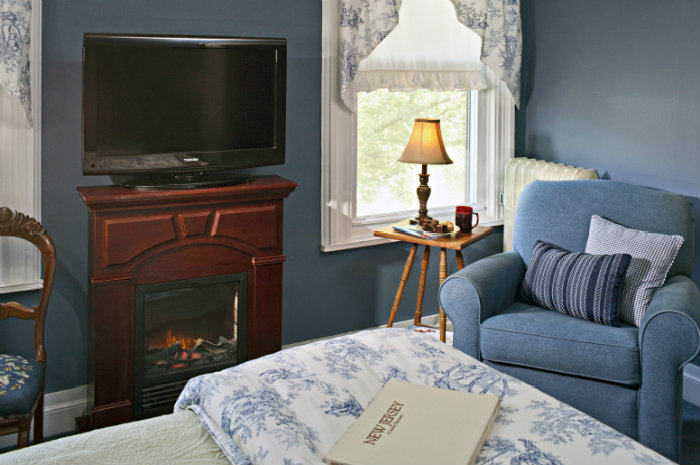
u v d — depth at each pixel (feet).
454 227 11.88
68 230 9.95
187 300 9.93
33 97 9.33
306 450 5.02
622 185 10.78
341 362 6.52
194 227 9.53
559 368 9.07
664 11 11.35
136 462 5.05
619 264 9.44
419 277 13.51
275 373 6.24
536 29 13.74
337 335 12.71
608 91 12.47
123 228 9.05
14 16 8.72
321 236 12.19
